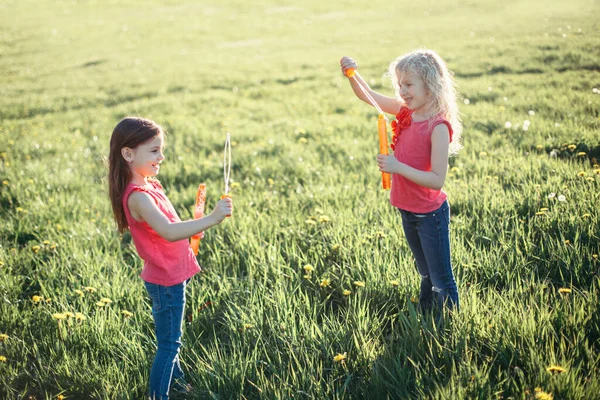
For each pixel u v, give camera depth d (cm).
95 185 675
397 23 2300
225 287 378
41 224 534
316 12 2950
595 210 398
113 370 298
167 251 271
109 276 416
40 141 947
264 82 1399
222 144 822
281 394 265
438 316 308
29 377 303
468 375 252
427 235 301
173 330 277
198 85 1423
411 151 293
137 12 3338
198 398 279
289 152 736
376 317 322
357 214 478
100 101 1362
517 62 1185
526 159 575
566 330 279
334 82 1290
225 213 256
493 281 351
